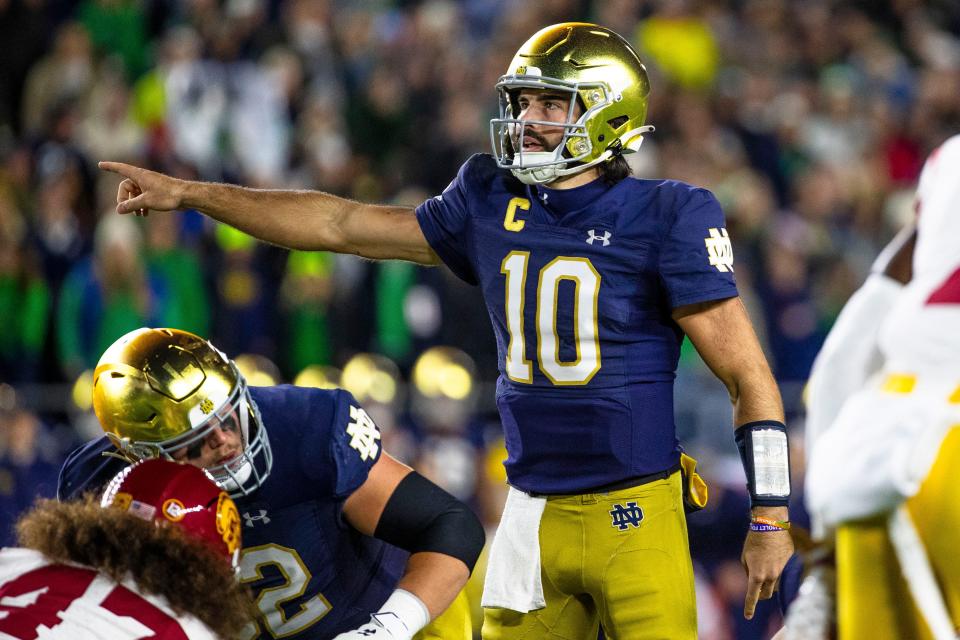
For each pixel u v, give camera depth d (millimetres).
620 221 10242
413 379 26641
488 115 32219
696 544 23844
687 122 33781
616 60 10359
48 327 24484
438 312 27172
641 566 10352
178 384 9359
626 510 10359
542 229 10375
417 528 9914
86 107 28891
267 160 30562
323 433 9797
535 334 10336
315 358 26781
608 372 10234
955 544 8227
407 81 33000
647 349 10328
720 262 10125
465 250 10883
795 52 39281
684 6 37625
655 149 33156
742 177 32875
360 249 11266
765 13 39281
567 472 10461
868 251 33312
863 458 8445
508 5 36094
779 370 29188
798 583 9797
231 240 26406
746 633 22641
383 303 27266
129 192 11375
